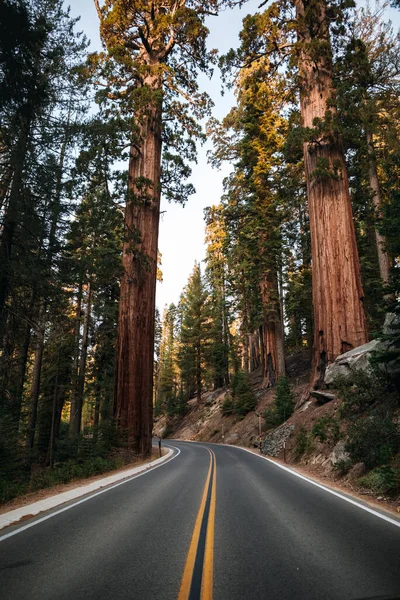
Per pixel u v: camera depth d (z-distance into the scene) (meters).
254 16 19.59
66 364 22.53
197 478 11.34
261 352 41.69
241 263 32.06
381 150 20.88
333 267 17.98
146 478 11.81
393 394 11.62
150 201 21.05
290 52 20.86
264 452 20.67
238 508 6.88
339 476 10.52
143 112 19.75
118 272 18.75
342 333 17.38
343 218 18.23
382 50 21.33
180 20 20.56
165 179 22.36
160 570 3.93
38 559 4.35
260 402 33.94
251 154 32.50
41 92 8.95
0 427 12.40
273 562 4.09
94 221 13.89
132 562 4.19
